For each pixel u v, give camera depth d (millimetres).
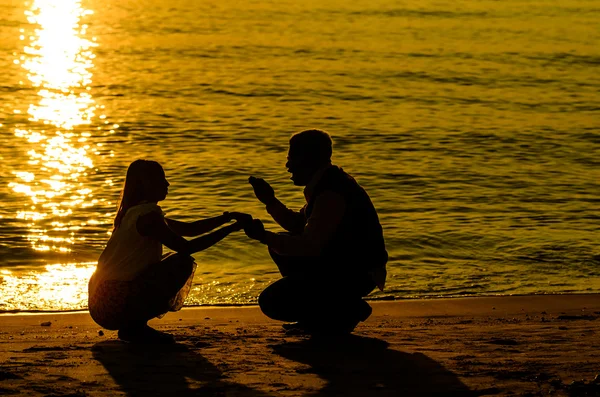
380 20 55125
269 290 6215
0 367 5137
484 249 13516
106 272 6090
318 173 6031
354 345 5941
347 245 5988
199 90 31750
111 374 5012
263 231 5887
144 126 25109
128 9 60969
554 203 17203
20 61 38125
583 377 4992
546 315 8750
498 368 5223
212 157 21156
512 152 22594
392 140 23844
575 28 52438
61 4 63406
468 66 38406
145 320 6137
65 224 14688
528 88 33406
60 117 26172
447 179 19375
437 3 66188
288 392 4645
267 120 26469
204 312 9039
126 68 36750
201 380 4898
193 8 61344
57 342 6312
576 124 26688
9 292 10531
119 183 18188
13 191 17078
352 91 31969
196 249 5949
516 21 55500
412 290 11008
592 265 12570
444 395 4598
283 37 47156
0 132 23609
